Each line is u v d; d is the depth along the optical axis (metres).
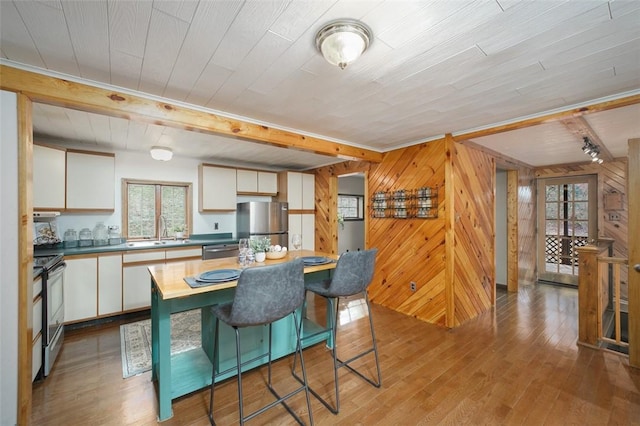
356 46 1.40
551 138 3.31
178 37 1.45
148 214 4.15
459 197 3.30
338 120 2.74
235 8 1.25
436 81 1.95
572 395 1.94
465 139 3.13
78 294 3.07
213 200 4.48
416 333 2.99
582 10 1.26
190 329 3.08
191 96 2.17
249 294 1.50
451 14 1.29
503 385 2.06
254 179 4.95
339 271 1.94
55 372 2.24
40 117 2.60
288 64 1.73
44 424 1.69
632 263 2.32
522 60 1.69
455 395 1.95
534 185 5.31
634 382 2.08
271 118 2.69
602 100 2.22
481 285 3.68
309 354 2.55
